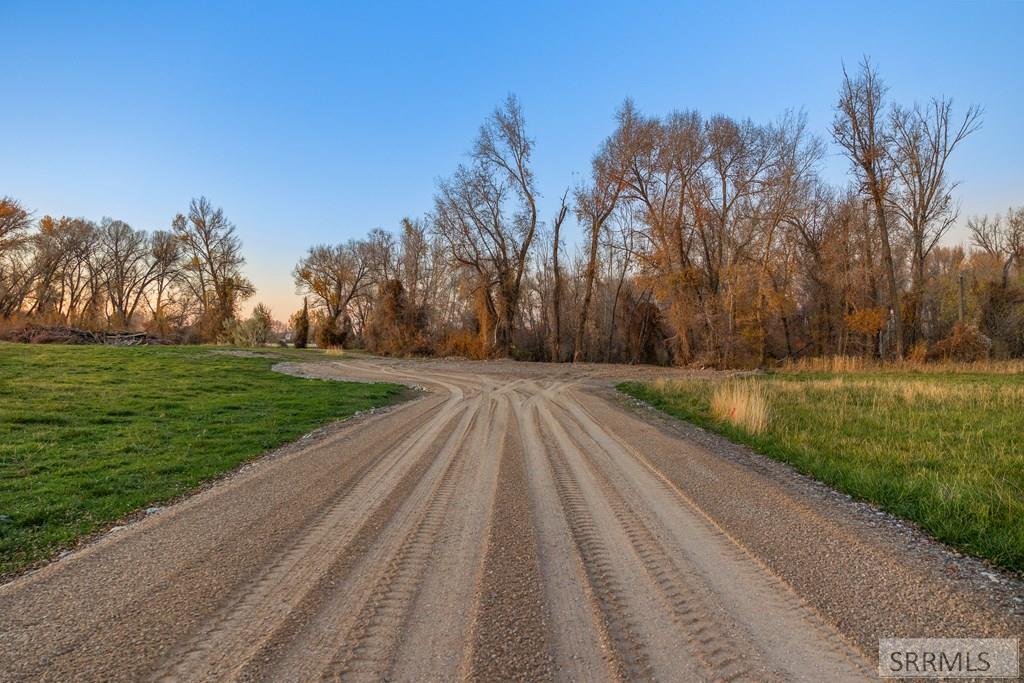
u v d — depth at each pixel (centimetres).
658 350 4416
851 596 394
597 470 782
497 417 1327
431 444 980
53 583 418
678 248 3547
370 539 509
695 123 3516
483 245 4025
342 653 319
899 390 1647
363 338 5153
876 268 3912
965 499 603
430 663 309
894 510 599
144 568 445
